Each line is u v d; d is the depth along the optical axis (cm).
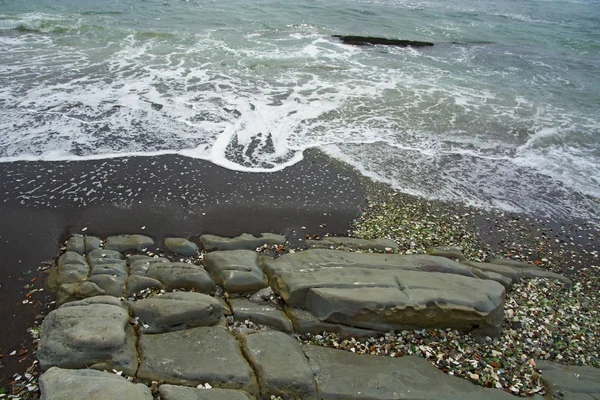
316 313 624
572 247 854
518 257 817
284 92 1355
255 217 863
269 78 1447
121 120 1148
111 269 680
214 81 1398
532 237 873
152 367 521
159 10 2123
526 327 663
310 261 704
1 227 794
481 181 1022
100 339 527
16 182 904
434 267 707
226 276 673
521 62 1762
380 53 1747
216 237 799
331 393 522
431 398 530
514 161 1102
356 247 799
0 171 931
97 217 830
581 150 1159
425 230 862
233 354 546
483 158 1104
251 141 1103
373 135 1162
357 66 1592
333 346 604
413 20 2244
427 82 1497
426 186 991
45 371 513
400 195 957
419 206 930
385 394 528
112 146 1043
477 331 635
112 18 1962
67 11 2034
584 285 766
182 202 887
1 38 1655
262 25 1978
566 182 1039
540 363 606
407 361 585
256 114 1220
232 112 1223
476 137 1188
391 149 1110
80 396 455
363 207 915
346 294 620
